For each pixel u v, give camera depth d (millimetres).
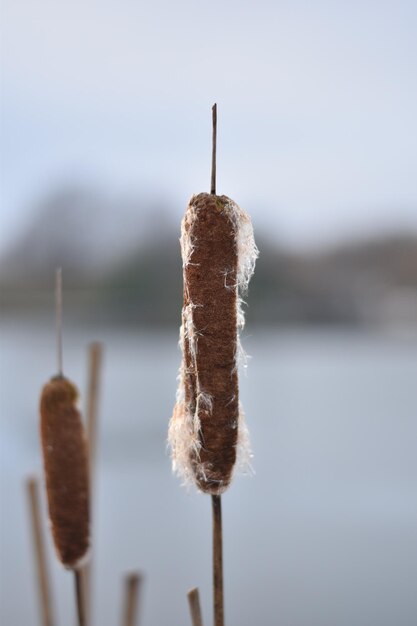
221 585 833
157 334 5645
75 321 6027
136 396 4199
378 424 3973
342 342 5746
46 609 1097
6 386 4625
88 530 932
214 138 807
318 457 3533
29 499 1103
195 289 801
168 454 855
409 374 4945
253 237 817
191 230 801
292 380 4812
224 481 821
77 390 933
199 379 807
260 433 3945
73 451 923
